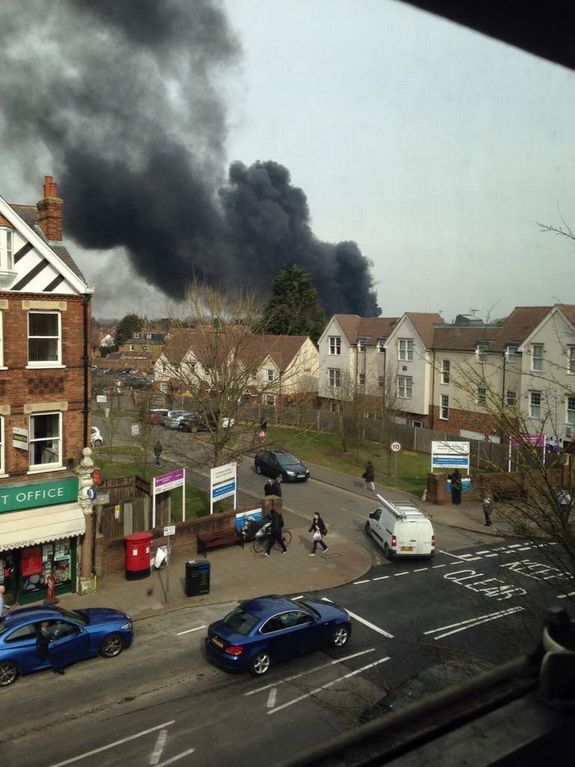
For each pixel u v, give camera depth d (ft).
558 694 5.53
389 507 82.17
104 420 172.35
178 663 51.49
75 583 68.74
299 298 259.80
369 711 34.32
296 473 119.34
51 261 66.64
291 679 48.26
